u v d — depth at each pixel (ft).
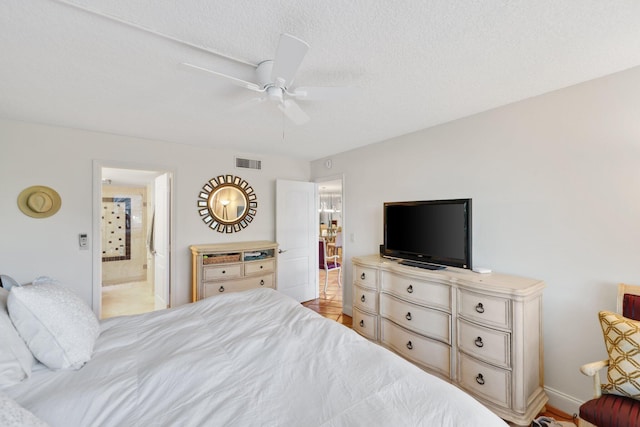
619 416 4.20
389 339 8.48
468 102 7.14
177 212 11.43
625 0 3.70
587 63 5.33
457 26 4.25
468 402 3.29
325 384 3.60
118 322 5.57
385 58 5.14
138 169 10.60
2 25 4.17
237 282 11.50
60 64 5.33
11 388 3.46
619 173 5.67
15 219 8.50
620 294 5.38
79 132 9.46
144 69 5.53
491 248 7.61
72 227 9.32
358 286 9.45
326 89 5.12
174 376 3.68
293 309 6.11
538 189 6.75
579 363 6.18
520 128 7.05
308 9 3.88
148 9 3.88
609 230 5.79
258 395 3.41
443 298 7.12
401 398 3.32
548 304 6.60
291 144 11.50
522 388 5.78
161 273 12.59
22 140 8.61
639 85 5.44
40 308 3.98
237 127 9.21
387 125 8.95
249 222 13.25
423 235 8.11
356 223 12.09
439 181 8.87
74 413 3.08
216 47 4.80
